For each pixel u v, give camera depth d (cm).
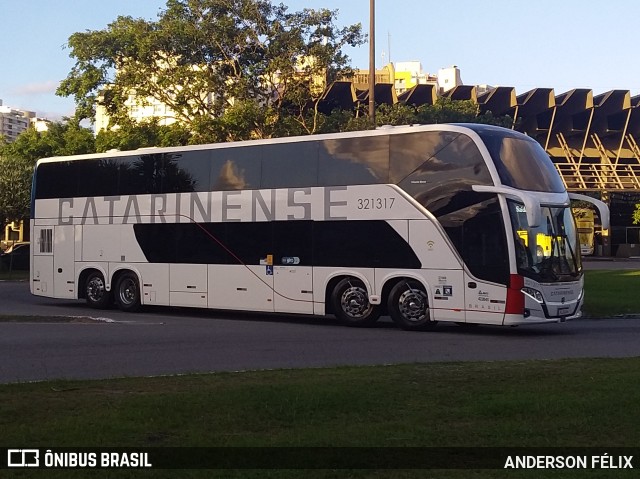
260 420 747
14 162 4597
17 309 2317
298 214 1861
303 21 3475
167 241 2084
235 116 3272
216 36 3431
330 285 1825
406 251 1712
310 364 1197
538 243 1622
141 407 794
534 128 7344
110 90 3609
